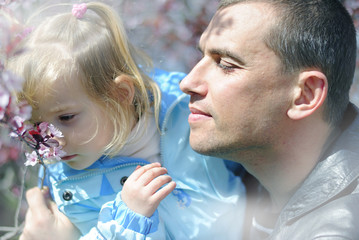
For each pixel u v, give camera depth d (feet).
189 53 8.84
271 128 4.74
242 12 4.72
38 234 5.38
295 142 4.83
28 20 5.57
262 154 4.96
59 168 5.81
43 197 5.71
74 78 5.04
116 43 5.55
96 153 5.35
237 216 5.85
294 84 4.64
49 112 4.94
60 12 5.96
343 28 4.91
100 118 5.25
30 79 4.85
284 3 4.66
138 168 5.28
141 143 5.74
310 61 4.60
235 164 6.31
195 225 5.60
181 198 5.69
